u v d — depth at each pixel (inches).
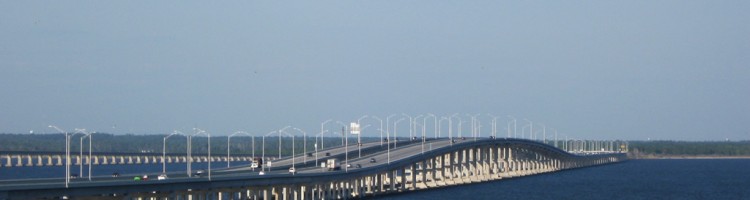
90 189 6333.7
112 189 6510.8
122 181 6697.8
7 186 5866.1
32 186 5910.4
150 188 6870.1
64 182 6466.5
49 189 6018.7
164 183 7012.8
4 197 5654.5
